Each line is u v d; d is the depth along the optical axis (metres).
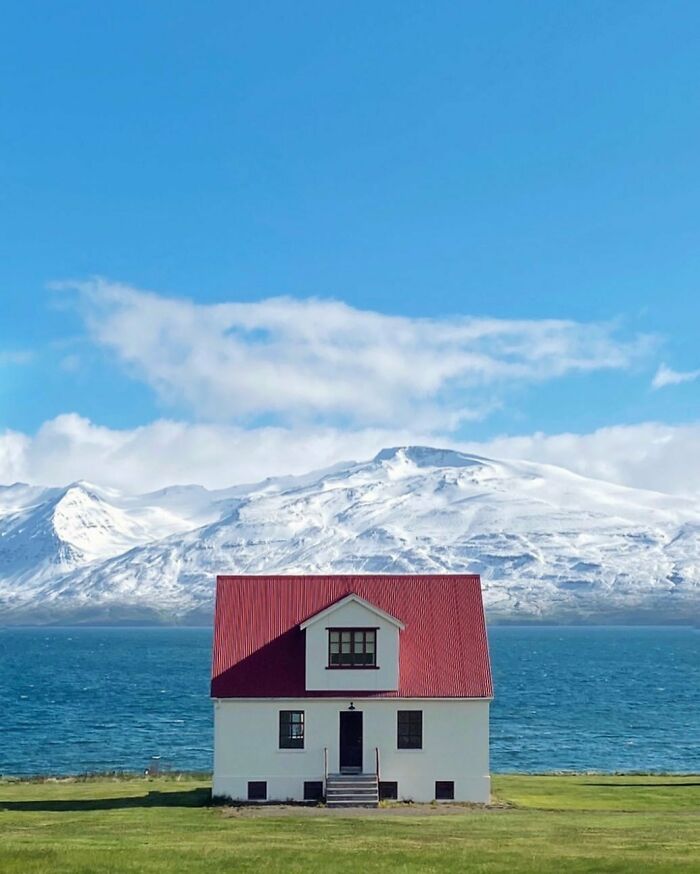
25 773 97.12
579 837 51.09
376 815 59.56
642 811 63.44
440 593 70.00
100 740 123.50
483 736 65.31
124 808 63.00
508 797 69.06
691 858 44.72
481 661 66.62
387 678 65.12
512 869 42.22
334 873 41.41
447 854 45.56
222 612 68.44
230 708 65.12
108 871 41.62
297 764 64.88
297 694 64.88
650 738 125.81
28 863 42.84
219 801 64.56
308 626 65.19
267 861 43.66
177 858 44.19
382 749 65.00
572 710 160.12
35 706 166.75
